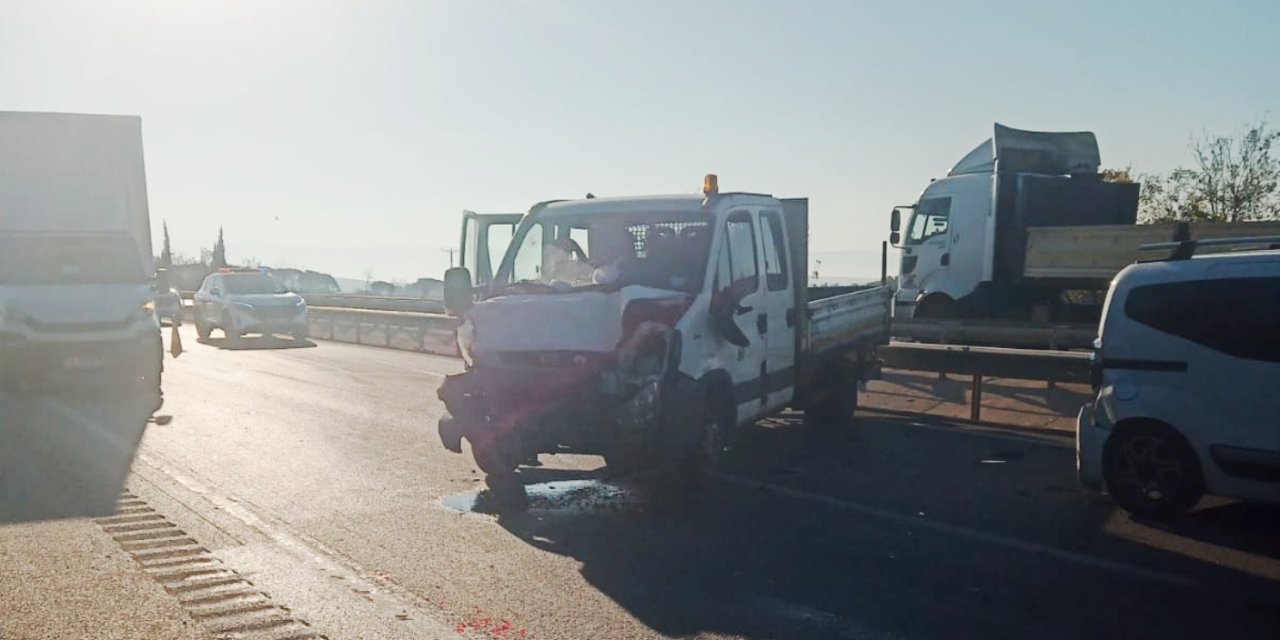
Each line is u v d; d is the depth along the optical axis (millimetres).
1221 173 28844
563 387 8227
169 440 11672
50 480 9562
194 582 6633
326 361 21688
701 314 8734
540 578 6727
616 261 9352
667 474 8805
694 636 5715
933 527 7996
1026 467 10250
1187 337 7965
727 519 8258
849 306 12562
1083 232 19562
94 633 5730
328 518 8250
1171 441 7984
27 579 6672
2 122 16719
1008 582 6641
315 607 6172
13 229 16812
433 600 6301
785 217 11062
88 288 15656
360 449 11156
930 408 14375
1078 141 22328
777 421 13125
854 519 8250
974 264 21375
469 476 9820
